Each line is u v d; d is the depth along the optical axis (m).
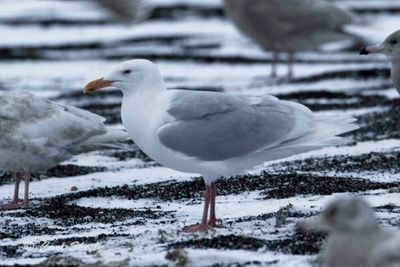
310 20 28.22
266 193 14.70
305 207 13.31
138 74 12.80
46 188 16.45
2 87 29.11
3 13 45.12
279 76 29.52
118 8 12.66
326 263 9.18
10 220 13.84
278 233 11.92
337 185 14.91
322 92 25.45
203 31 39.69
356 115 21.81
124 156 19.19
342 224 8.77
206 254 10.85
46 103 15.41
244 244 11.29
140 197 15.12
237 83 28.55
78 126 15.46
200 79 29.66
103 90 28.03
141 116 12.73
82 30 40.56
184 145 12.45
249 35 28.84
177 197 14.98
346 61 32.56
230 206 13.93
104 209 14.24
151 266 10.62
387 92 25.33
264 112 12.70
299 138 12.59
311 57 33.91
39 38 39.06
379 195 14.04
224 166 12.60
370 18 39.34
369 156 17.50
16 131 14.93
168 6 45.91
